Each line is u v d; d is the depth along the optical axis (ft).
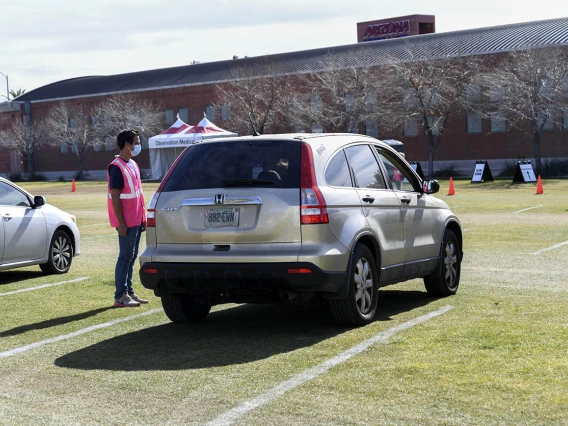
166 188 53.26
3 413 37.27
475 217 143.54
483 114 347.15
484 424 33.53
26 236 82.33
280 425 34.35
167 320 59.26
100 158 526.98
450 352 45.65
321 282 49.65
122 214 64.13
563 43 331.98
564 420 33.81
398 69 361.51
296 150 51.49
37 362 47.01
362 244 53.67
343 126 385.91
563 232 115.14
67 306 66.54
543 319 54.60
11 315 62.95
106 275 85.46
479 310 58.80
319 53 449.06
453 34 405.18
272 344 49.80
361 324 54.19
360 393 38.45
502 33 382.63
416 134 392.47
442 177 353.51
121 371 44.27
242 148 52.65
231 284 50.42
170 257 51.88
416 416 34.81
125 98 504.84
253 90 425.28
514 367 42.04
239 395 38.91
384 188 58.39
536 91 322.75
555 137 351.87
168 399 38.70
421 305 62.03
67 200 250.78
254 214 50.47
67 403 38.58
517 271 79.61
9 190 82.94
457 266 67.62
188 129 377.09
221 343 50.70
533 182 272.10
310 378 41.42
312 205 49.88
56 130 523.70
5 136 554.46
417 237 61.00
